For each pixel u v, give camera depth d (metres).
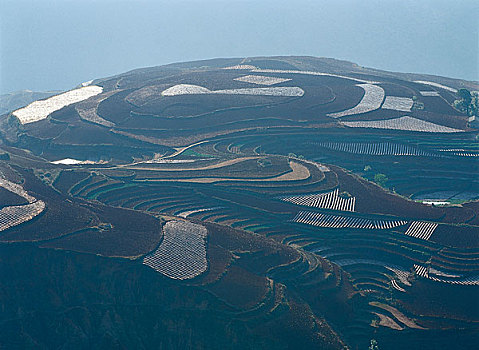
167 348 181.25
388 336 189.88
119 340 184.75
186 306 183.00
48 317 190.38
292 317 182.00
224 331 177.12
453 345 188.88
